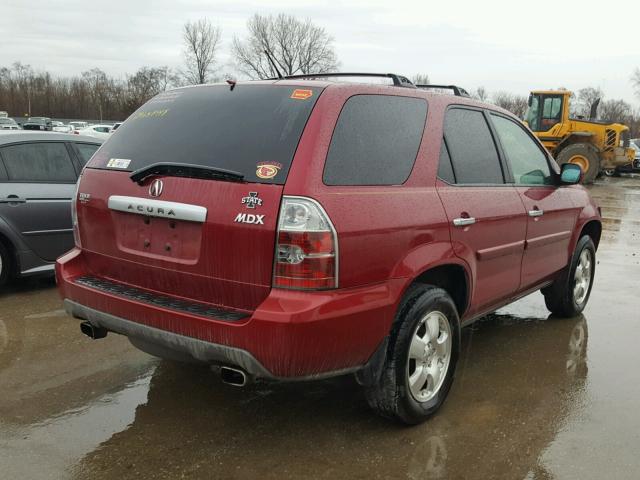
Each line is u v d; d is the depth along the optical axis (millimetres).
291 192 2777
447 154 3682
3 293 6020
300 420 3502
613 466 3094
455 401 3791
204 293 3021
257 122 3074
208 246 2930
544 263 4797
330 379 4078
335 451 3176
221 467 3016
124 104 77438
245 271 2850
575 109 23766
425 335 3393
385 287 3062
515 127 4629
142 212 3145
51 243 6078
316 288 2783
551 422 3537
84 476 2922
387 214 3072
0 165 5801
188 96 3490
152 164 3176
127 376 4066
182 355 3139
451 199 3555
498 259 4062
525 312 5789
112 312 3238
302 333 2738
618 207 15055
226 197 2889
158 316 3021
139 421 3461
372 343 3061
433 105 3660
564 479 2975
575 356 4617
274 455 3129
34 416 3494
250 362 2793
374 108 3258
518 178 4488
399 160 3305
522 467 3066
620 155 21734
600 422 3555
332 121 3002
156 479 2908
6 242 5863
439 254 3393
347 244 2855
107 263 3441
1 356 4367
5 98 90875
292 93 3127
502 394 3910
